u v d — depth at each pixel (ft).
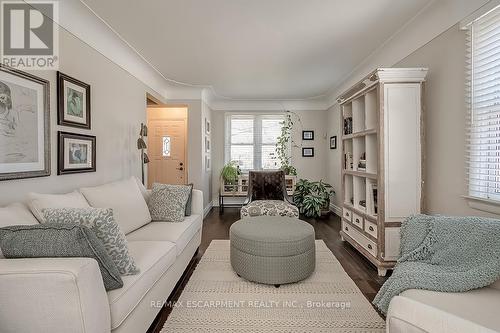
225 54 10.69
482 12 5.98
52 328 3.32
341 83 14.76
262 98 18.43
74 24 7.35
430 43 7.93
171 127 17.87
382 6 7.35
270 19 8.00
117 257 4.56
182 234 7.66
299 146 19.31
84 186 7.88
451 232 4.94
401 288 4.53
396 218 8.05
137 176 11.55
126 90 10.50
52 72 6.64
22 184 5.77
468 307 3.82
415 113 7.98
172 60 11.30
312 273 8.11
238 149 19.52
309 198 16.14
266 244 7.26
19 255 3.67
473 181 6.48
